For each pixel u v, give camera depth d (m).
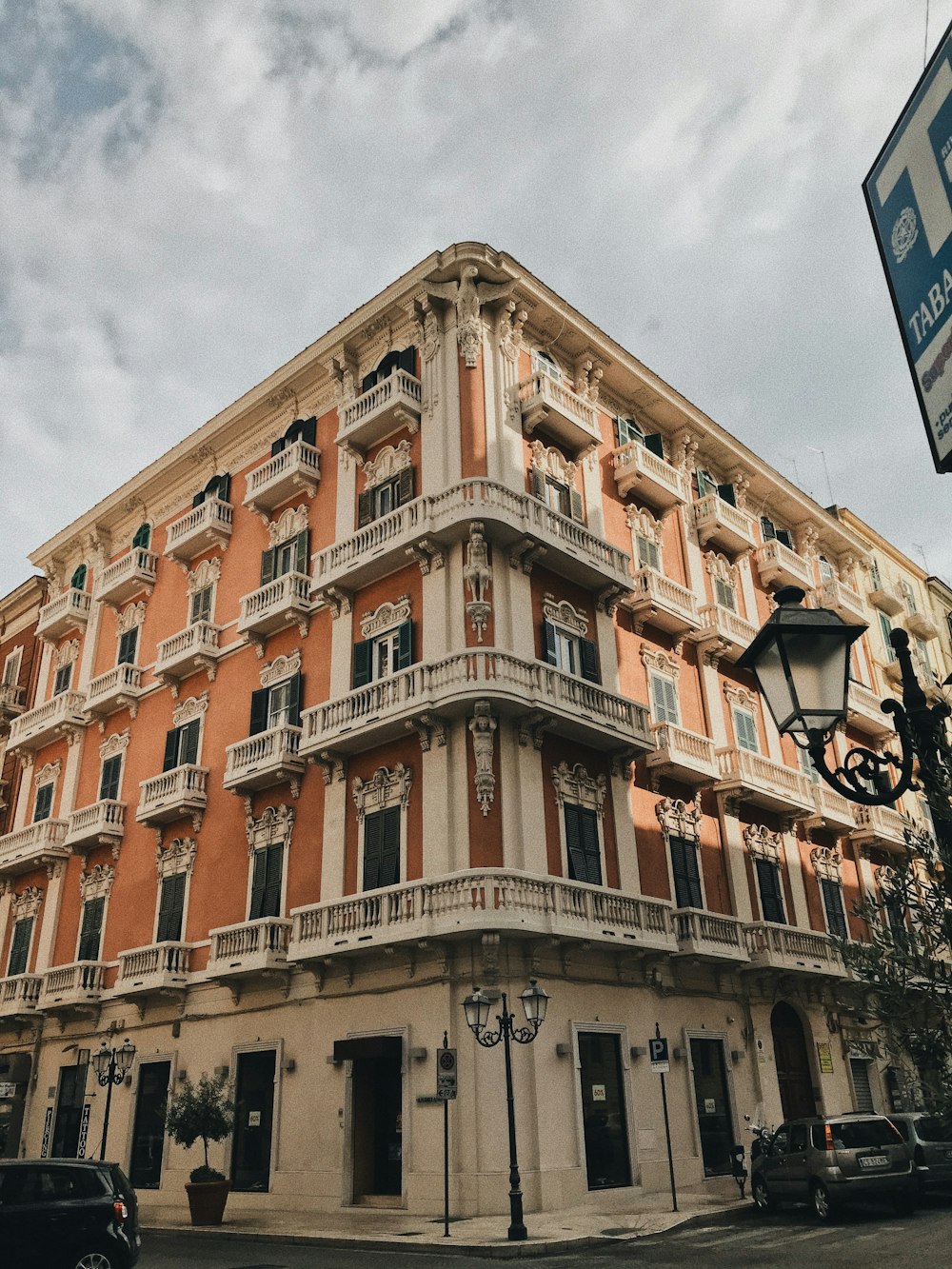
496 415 25.56
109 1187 13.84
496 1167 19.16
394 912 21.36
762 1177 19.92
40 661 39.31
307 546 28.64
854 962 6.35
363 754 24.45
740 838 28.47
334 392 29.81
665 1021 24.00
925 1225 16.73
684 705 28.70
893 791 5.92
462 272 26.55
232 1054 24.92
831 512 41.44
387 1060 22.12
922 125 4.79
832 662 6.61
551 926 20.61
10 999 31.39
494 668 21.84
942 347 4.60
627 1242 16.33
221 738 29.12
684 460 32.47
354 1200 21.20
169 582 33.94
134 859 30.66
